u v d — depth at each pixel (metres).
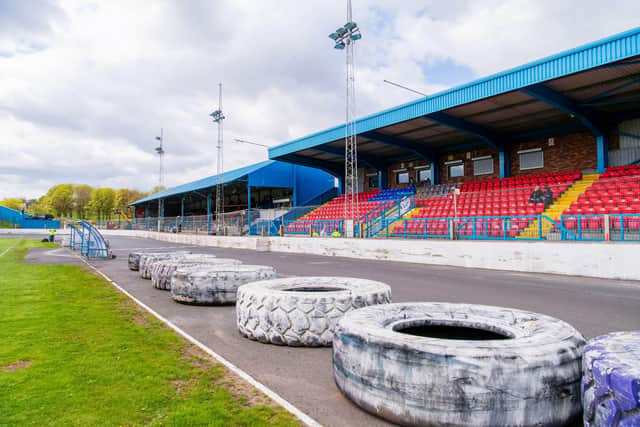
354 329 3.28
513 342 2.82
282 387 3.69
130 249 26.25
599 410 2.09
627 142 18.89
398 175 31.53
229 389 3.54
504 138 23.62
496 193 19.22
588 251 11.03
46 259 18.53
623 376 1.92
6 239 43.88
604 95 16.53
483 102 18.02
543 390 2.62
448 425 2.64
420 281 10.48
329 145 27.91
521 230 14.41
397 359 2.86
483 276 11.40
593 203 15.52
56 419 2.94
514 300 7.80
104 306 7.29
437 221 17.48
